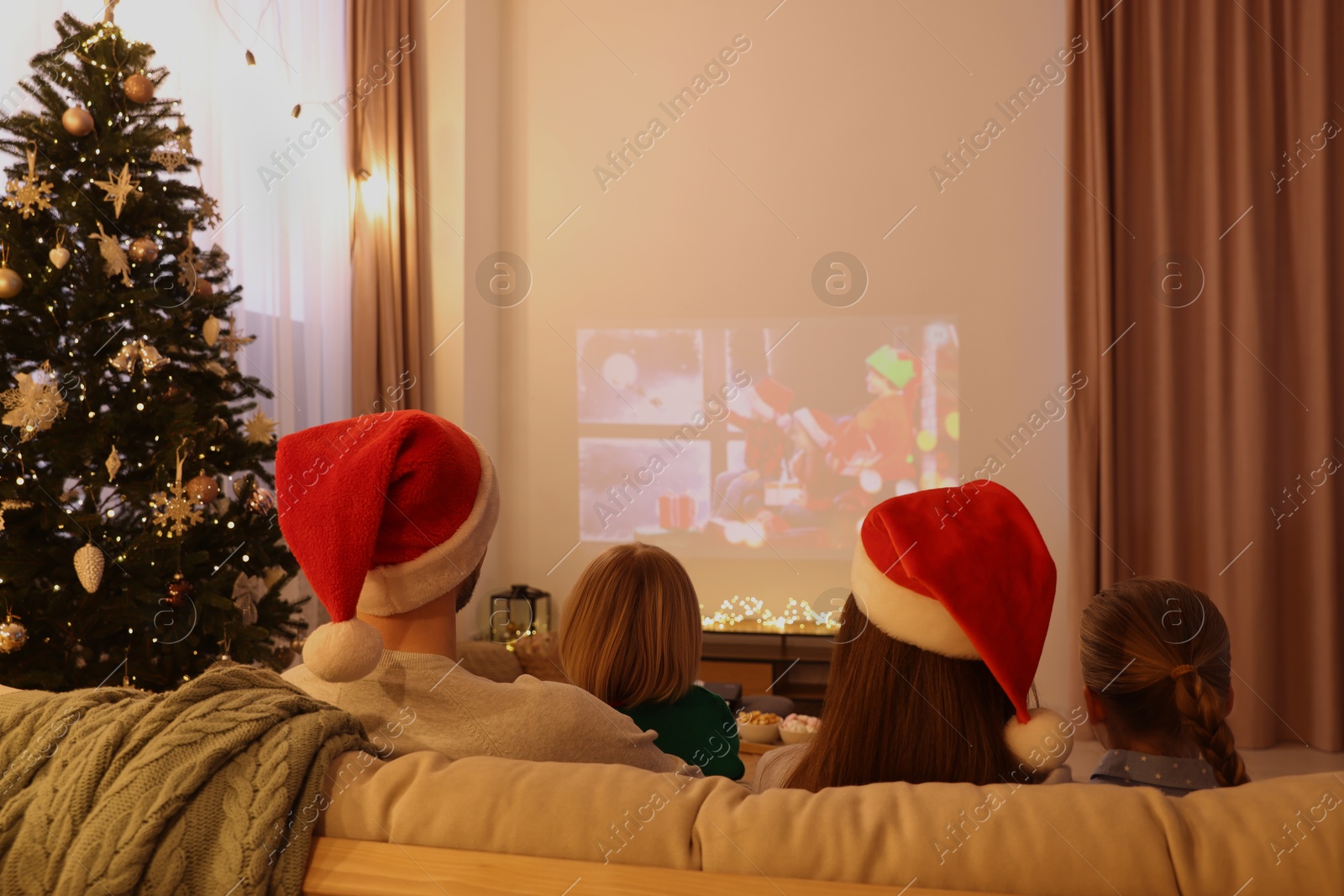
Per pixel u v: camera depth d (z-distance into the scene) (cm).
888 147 452
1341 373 379
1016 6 437
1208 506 393
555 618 487
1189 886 64
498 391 494
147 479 232
